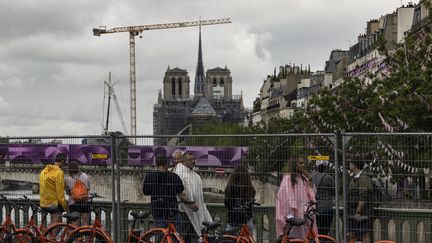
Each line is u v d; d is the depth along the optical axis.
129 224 16.03
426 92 38.44
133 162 15.69
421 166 12.99
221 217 16.55
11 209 16.58
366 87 56.94
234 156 14.67
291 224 13.55
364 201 13.50
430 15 44.34
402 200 13.29
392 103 44.50
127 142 15.78
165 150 15.48
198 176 15.16
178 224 15.20
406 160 13.12
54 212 16.19
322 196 14.05
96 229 15.23
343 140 13.58
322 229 14.22
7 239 16.06
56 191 16.73
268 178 14.42
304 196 14.15
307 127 61.84
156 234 14.42
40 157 16.98
